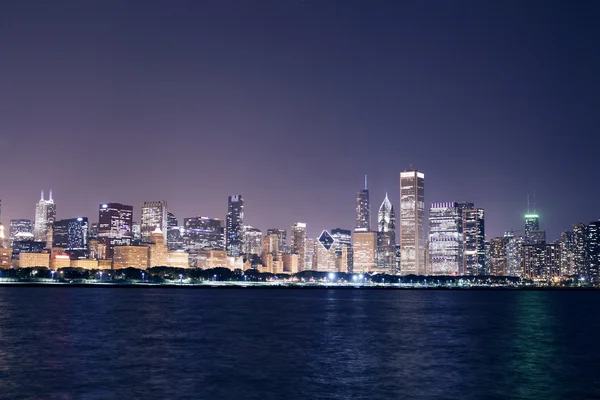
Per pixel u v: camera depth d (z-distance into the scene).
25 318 168.00
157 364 86.31
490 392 69.25
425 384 73.25
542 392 69.56
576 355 99.44
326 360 91.50
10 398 64.50
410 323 163.88
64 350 100.50
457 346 110.75
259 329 141.12
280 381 74.31
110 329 136.88
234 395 66.56
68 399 64.12
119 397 65.19
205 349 103.31
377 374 79.50
